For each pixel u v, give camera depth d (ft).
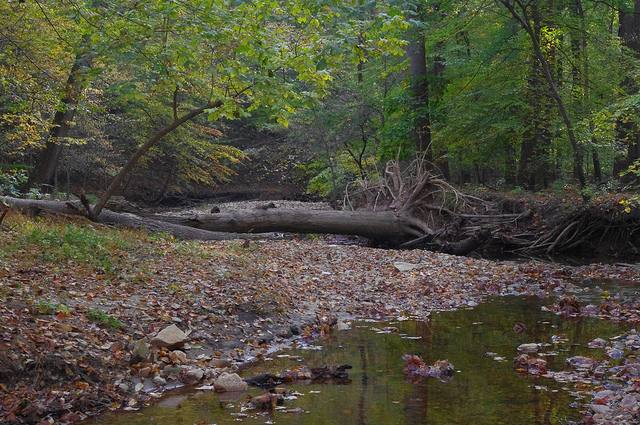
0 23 36.68
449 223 59.16
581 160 58.95
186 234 46.88
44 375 15.55
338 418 14.25
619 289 35.42
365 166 88.99
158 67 29.37
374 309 28.50
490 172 107.24
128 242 35.60
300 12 27.50
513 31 66.64
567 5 66.85
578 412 14.43
